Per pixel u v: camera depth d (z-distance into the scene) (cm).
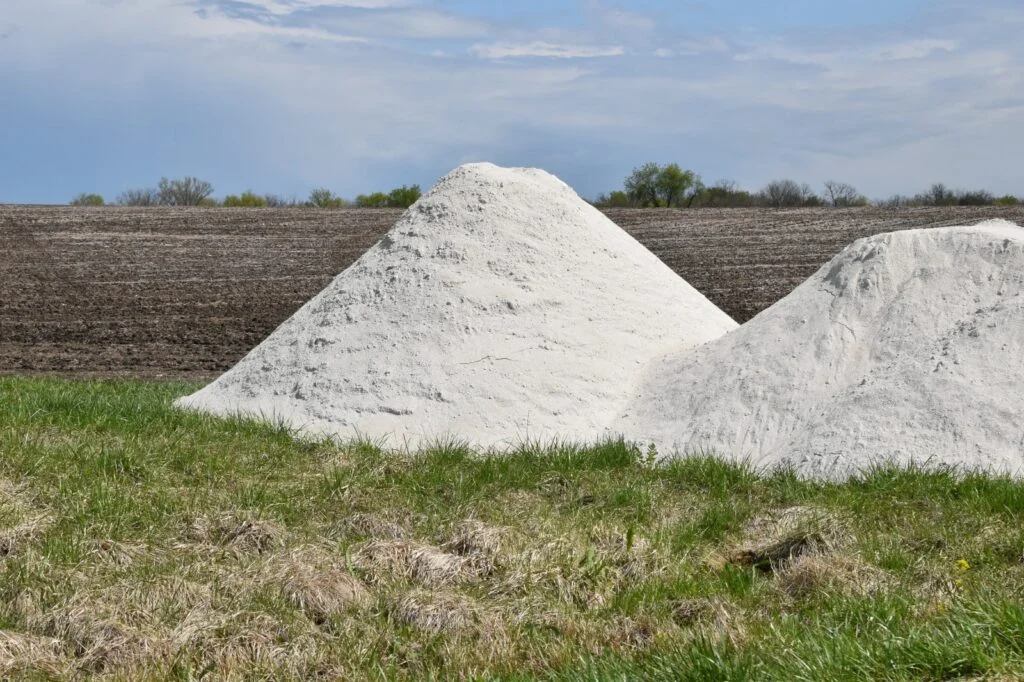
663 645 527
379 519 738
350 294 1209
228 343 2197
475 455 937
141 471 830
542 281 1175
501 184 1277
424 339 1112
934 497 762
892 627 507
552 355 1092
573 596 618
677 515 775
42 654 520
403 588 619
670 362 1105
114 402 1106
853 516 725
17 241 4106
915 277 1005
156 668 515
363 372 1092
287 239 4278
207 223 4800
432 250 1211
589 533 712
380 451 947
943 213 4525
